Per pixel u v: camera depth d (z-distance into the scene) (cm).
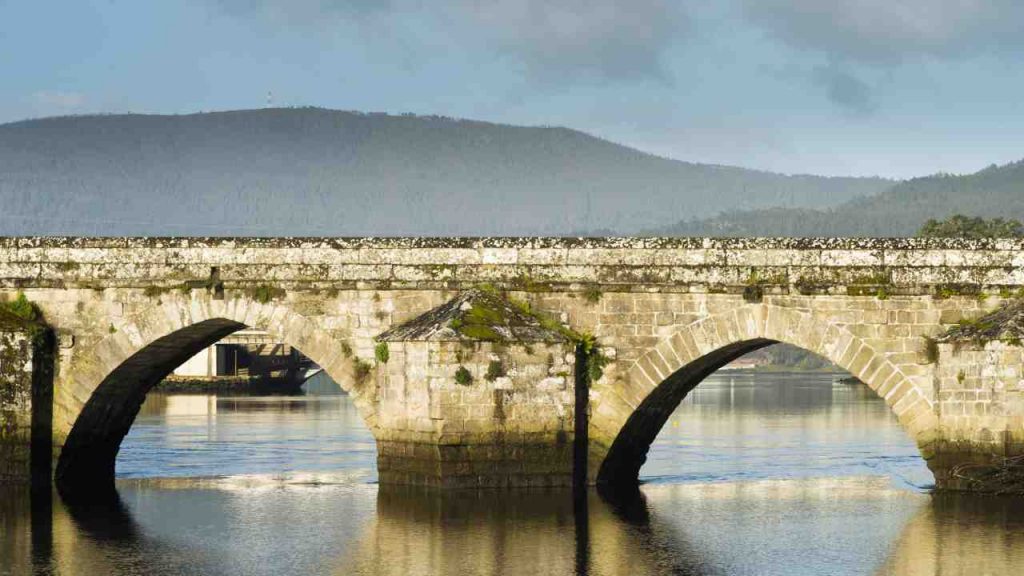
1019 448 6103
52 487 6888
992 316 6281
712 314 6500
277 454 8875
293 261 6750
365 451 9081
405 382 6438
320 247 6738
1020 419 6097
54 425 6875
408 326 6569
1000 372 6109
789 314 6431
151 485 7238
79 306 6869
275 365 18988
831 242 6438
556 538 5609
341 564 5194
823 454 8925
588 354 6531
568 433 6384
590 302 6562
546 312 6581
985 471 6178
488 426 6303
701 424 11688
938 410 6281
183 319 6806
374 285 6675
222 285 6775
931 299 6347
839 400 15925
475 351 6284
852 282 6391
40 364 6788
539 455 6372
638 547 5484
